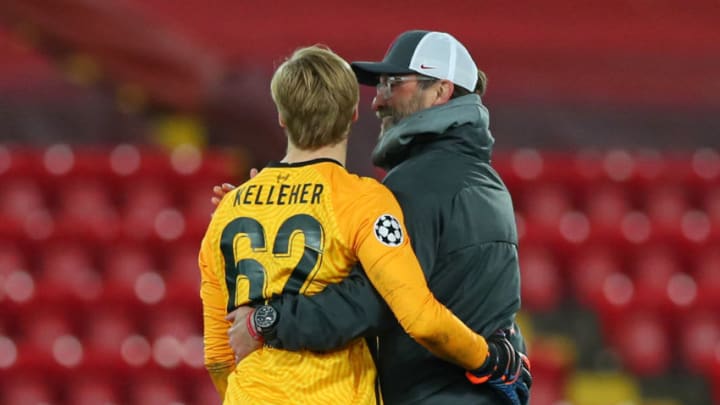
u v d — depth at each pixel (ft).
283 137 146.72
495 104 176.76
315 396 40.11
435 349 39.88
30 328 112.37
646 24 197.06
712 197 142.10
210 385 107.04
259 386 40.19
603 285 123.85
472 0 198.70
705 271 128.36
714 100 185.16
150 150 145.18
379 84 45.24
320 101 40.86
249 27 186.29
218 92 145.48
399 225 40.19
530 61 188.44
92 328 112.78
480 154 44.27
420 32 44.86
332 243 39.81
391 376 43.24
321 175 40.57
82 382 105.81
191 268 122.42
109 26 140.97
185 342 110.52
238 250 40.65
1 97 163.63
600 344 117.70
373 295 40.09
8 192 131.13
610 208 139.13
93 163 134.10
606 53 191.11
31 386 105.09
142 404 105.19
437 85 44.16
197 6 186.91
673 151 169.37
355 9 194.08
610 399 112.78
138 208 132.57
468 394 42.68
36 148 155.43
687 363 116.26
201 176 136.05
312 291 40.01
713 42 195.11
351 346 41.09
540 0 199.00
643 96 184.14
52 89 165.37
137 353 107.34
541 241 126.31
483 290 42.83
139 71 142.61
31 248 121.80
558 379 110.52
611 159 141.79
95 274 121.80
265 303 40.16
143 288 114.52
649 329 117.60
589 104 180.45
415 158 43.70
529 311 120.88
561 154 166.40
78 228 122.83
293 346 39.88
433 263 42.11
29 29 138.92
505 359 41.78
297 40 186.80
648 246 128.47
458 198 42.52
